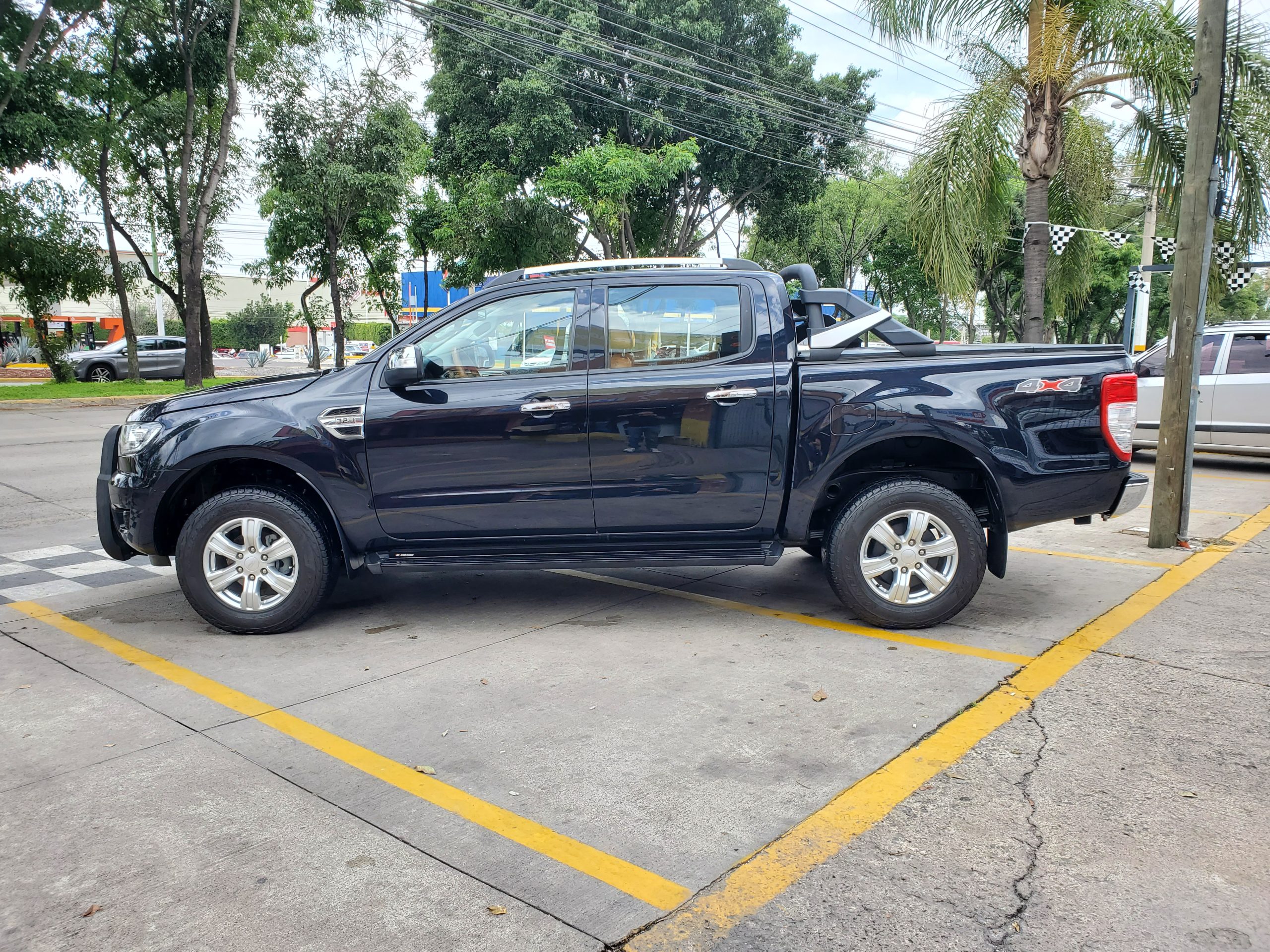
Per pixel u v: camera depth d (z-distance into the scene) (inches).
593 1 910.4
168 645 186.9
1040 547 268.4
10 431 613.3
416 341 193.3
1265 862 104.4
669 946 92.3
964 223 509.7
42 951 91.7
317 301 1710.1
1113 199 858.8
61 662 176.7
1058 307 668.1
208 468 198.4
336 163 948.6
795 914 97.0
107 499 199.9
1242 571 232.8
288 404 189.0
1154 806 117.1
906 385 183.6
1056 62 492.1
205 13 883.4
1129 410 185.8
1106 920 95.0
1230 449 416.2
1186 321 252.2
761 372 186.5
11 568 254.5
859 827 113.8
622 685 161.9
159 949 92.1
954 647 178.7
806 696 155.3
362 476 187.5
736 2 951.0
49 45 760.3
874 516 184.9
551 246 988.6
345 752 136.5
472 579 241.1
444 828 115.0
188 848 110.3
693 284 191.0
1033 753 132.5
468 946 92.2
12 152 729.0
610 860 107.5
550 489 188.4
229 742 140.1
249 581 189.8
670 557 189.3
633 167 864.9
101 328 2150.6
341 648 184.5
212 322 2544.3
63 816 117.9
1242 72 440.5
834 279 1475.1
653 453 187.0
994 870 104.2
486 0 824.3
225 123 882.8
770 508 189.5
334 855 108.9
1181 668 164.9
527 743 138.7
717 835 112.5
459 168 1010.7
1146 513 323.9
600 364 189.8
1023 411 183.0
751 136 965.2
